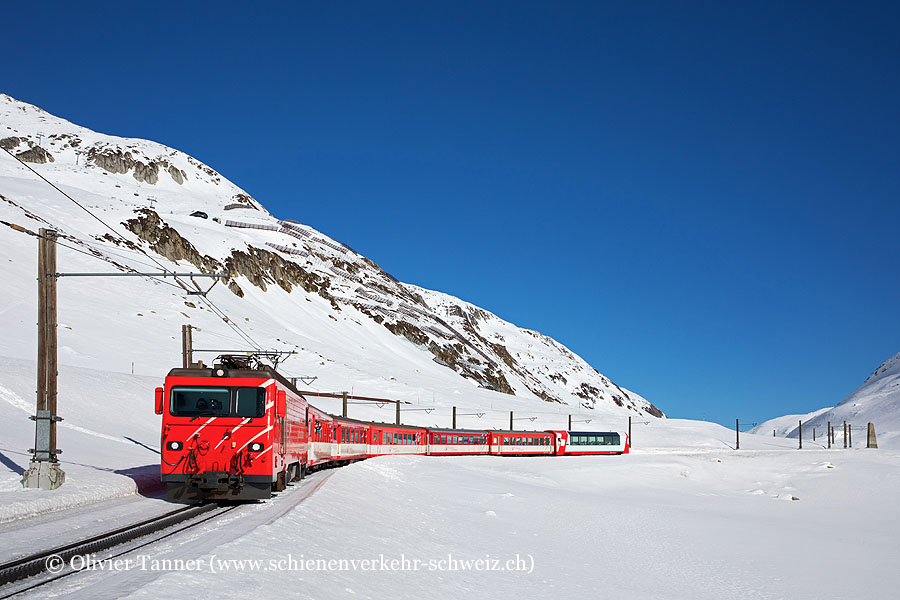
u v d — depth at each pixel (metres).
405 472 43.94
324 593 11.44
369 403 111.62
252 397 19.73
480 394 155.00
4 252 103.94
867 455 95.44
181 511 17.78
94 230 136.88
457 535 24.83
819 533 39.38
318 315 182.12
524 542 26.27
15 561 10.61
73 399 49.28
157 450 39.28
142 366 84.25
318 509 19.81
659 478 70.56
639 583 21.52
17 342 73.44
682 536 33.34
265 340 129.00
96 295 107.06
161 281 130.50
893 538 39.47
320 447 33.28
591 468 68.44
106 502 19.64
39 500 17.31
